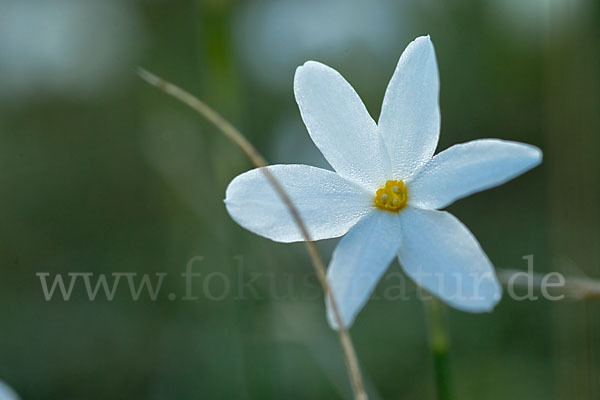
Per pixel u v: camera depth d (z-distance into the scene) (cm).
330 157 19
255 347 24
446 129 34
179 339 29
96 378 29
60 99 35
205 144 32
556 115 25
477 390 28
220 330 29
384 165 19
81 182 33
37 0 36
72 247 32
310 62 19
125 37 37
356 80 34
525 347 28
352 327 29
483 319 29
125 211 33
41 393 28
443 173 18
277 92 35
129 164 34
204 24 24
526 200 31
